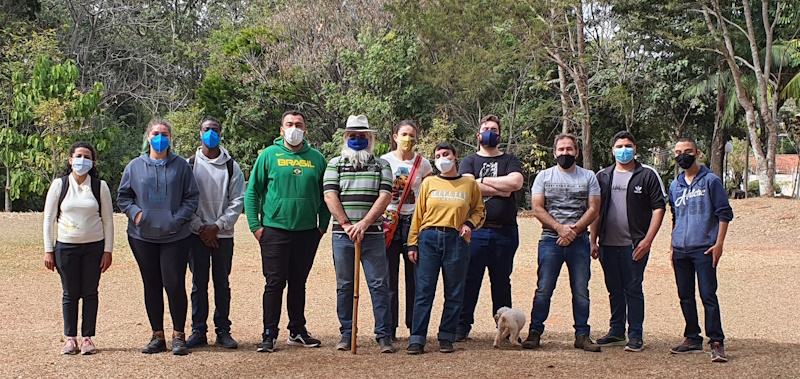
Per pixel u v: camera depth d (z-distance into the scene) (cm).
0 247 1448
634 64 3145
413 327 635
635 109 3259
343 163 640
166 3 4119
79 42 3703
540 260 671
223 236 657
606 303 973
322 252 1489
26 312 855
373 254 640
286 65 3103
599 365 582
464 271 641
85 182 626
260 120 3231
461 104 2961
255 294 1017
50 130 2642
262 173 639
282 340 696
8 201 2709
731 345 682
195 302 654
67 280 619
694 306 641
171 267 616
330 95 2989
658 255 1471
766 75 2550
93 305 626
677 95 3231
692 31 2673
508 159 695
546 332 760
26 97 2636
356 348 649
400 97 2897
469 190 645
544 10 2720
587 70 3050
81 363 581
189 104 3641
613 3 2667
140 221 607
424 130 2923
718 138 3247
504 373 552
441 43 2831
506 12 2723
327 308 916
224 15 4175
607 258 675
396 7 2909
